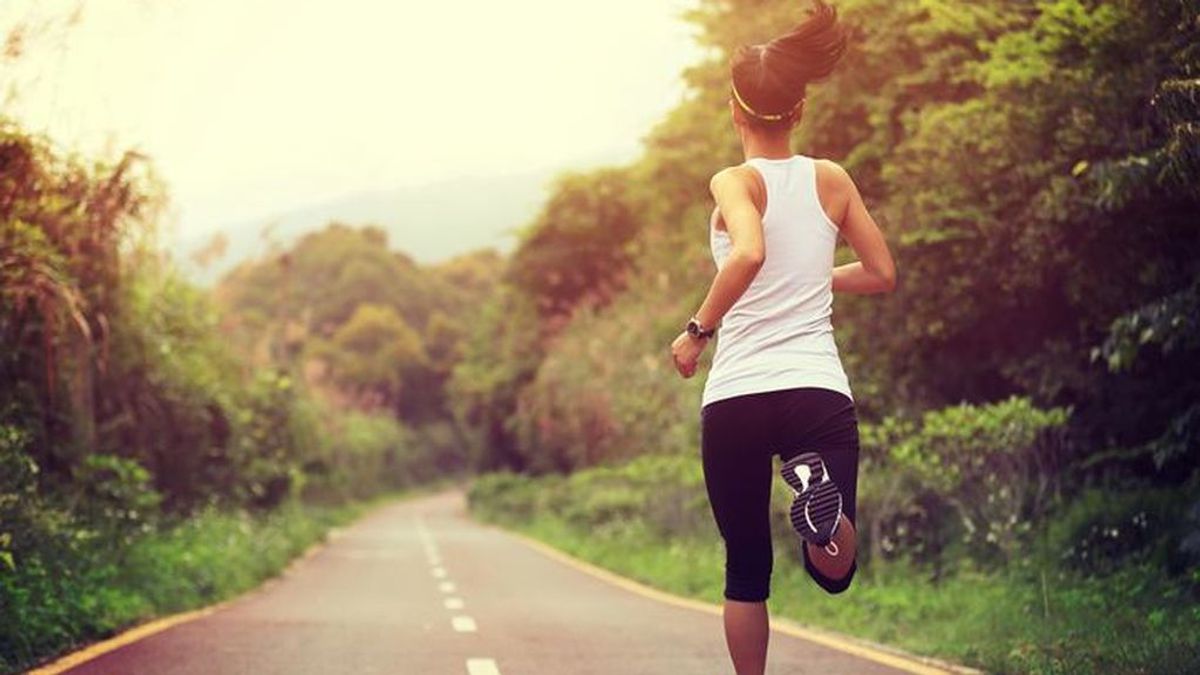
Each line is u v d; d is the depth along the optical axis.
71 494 12.47
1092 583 10.25
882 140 14.68
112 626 9.54
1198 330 8.82
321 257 127.06
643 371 26.80
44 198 11.59
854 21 14.45
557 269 52.41
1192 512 9.19
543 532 35.72
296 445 29.17
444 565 22.12
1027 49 10.74
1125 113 10.02
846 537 3.30
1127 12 9.29
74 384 12.92
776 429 3.47
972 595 10.84
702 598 14.70
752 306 3.49
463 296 132.50
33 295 11.14
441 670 7.46
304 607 12.63
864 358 15.38
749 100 3.58
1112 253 11.23
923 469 12.10
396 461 92.06
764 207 3.51
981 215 12.13
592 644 8.90
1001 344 14.28
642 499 25.95
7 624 7.87
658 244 30.45
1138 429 12.81
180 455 18.88
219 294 32.16
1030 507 12.38
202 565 14.86
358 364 108.19
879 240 3.67
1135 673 6.51
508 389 56.44
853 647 8.91
